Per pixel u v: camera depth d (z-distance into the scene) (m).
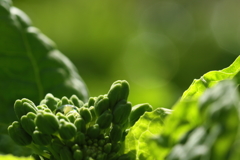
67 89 0.26
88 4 0.70
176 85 0.65
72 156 0.19
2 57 0.26
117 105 0.19
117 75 0.62
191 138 0.15
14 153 0.24
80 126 0.19
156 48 0.74
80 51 0.64
